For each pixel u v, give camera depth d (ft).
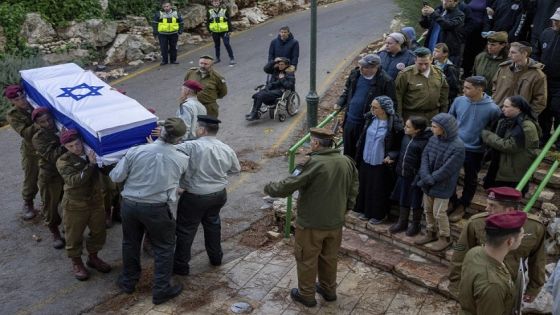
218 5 49.49
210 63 29.78
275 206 25.35
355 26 62.59
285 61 36.94
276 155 32.50
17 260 22.81
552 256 20.61
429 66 22.85
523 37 28.63
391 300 20.08
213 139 20.88
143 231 20.34
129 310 19.79
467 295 13.02
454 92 24.40
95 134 19.33
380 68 22.53
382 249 22.49
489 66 24.68
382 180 22.59
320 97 40.91
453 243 21.58
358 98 23.11
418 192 21.36
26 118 24.17
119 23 53.01
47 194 22.75
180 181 20.49
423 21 29.53
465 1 32.96
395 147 22.00
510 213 12.71
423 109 23.00
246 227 25.26
